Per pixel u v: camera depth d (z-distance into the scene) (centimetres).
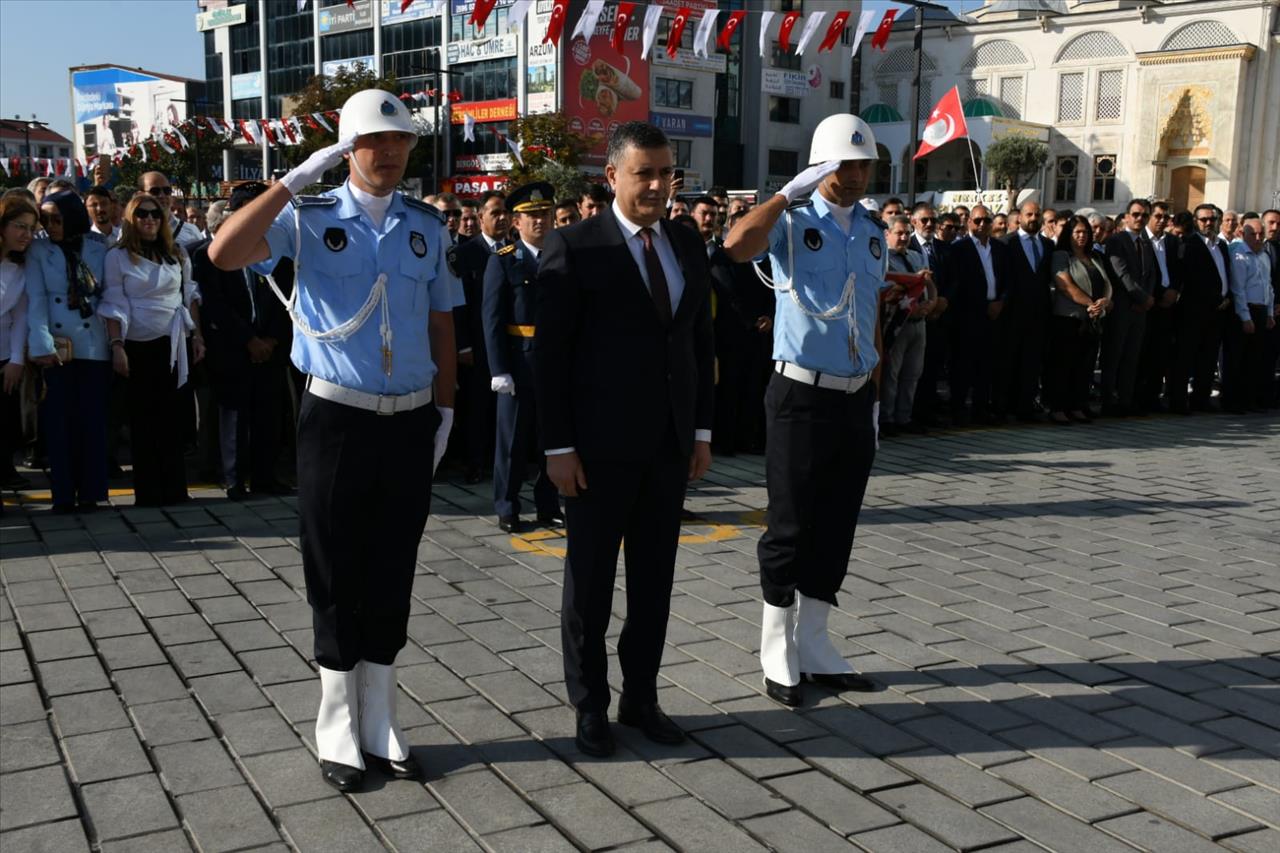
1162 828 320
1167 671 444
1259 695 421
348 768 339
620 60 4853
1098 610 520
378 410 339
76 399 665
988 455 925
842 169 414
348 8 5325
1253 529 682
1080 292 1073
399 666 437
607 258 360
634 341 362
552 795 335
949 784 345
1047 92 5122
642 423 362
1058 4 5606
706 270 378
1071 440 1007
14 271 655
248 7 5800
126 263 661
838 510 423
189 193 4184
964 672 440
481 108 4950
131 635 465
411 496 349
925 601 529
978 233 1070
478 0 993
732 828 317
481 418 777
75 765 351
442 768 352
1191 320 1176
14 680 417
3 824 315
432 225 359
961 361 1071
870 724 390
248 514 673
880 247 434
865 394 422
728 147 5472
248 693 407
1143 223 1139
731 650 459
